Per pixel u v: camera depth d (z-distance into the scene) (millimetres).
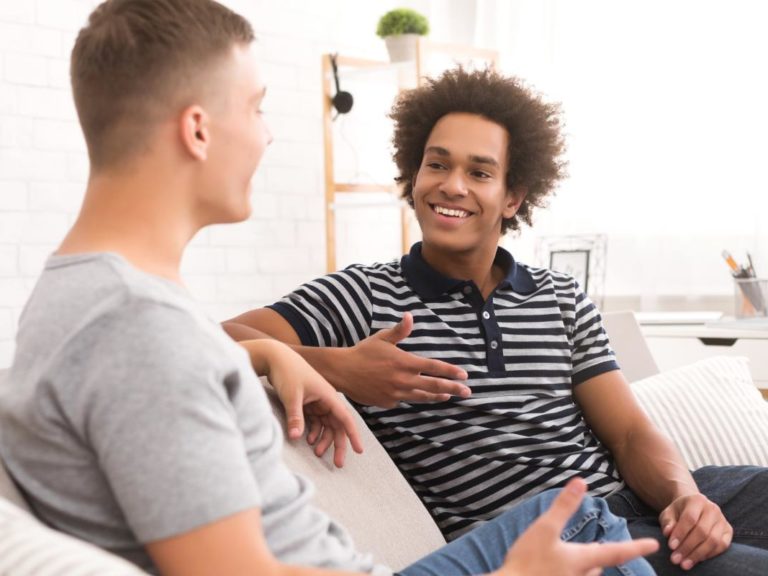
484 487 1422
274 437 909
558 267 3350
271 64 3625
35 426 801
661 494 1457
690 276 3408
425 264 1531
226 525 753
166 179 896
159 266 891
